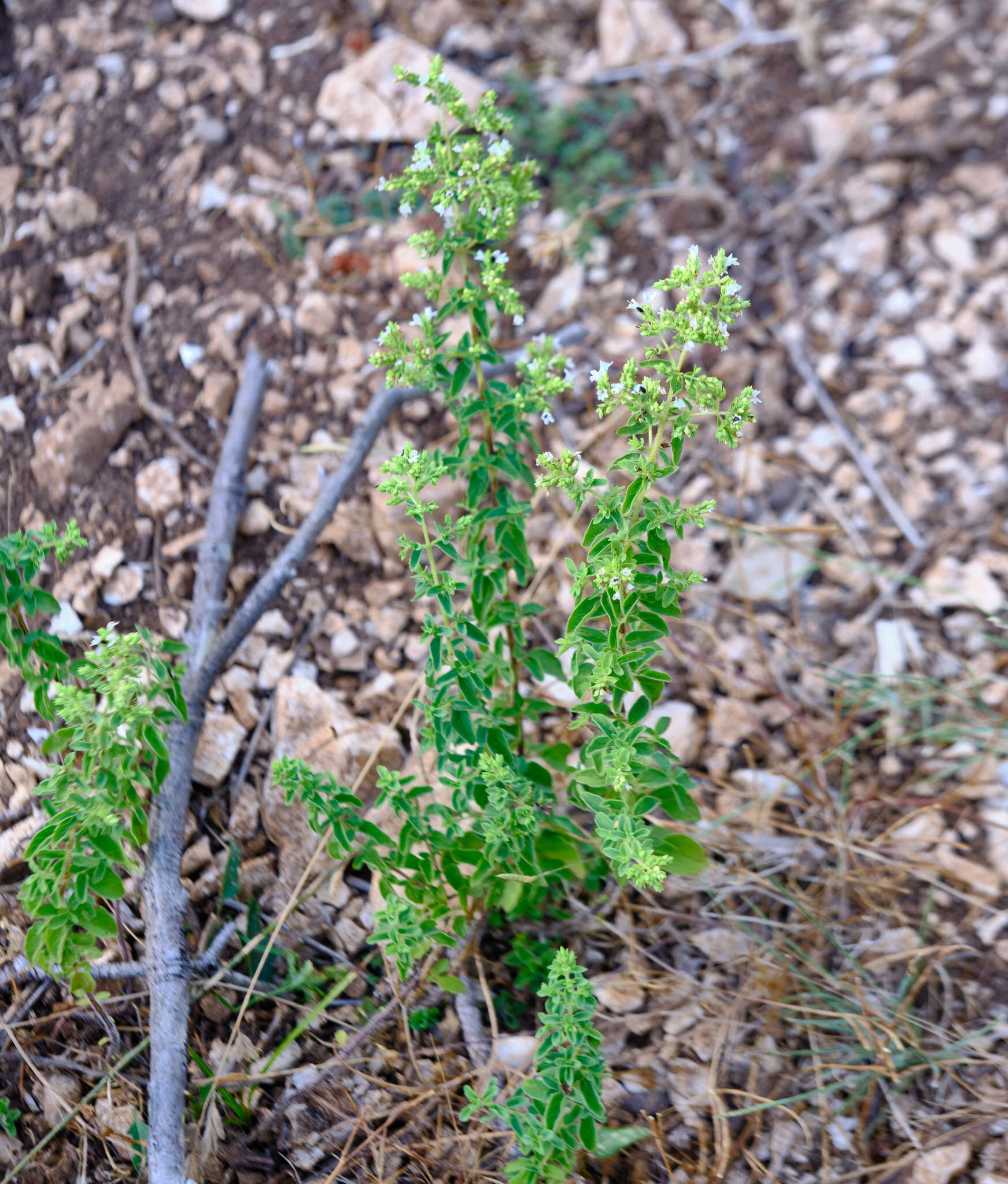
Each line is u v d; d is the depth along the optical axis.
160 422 0.83
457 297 0.60
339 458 0.84
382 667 0.79
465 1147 0.62
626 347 0.93
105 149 0.93
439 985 0.62
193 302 0.88
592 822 0.74
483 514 0.61
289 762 0.59
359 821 0.59
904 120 1.06
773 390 0.94
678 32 1.09
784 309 0.98
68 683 0.62
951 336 0.97
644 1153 0.63
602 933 0.72
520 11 1.08
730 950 0.71
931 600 0.86
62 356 0.85
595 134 1.02
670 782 0.59
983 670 0.83
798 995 0.68
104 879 0.55
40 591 0.58
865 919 0.73
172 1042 0.60
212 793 0.73
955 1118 0.65
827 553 0.89
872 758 0.80
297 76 0.98
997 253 1.00
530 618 0.82
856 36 1.12
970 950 0.71
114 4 0.99
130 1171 0.61
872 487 0.91
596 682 0.55
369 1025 0.64
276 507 0.82
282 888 0.70
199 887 0.69
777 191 1.03
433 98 0.58
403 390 0.79
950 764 0.79
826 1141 0.64
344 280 0.90
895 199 1.03
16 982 0.66
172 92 0.96
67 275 0.88
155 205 0.92
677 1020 0.68
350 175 0.95
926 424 0.93
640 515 0.54
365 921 0.70
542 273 0.96
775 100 1.08
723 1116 0.63
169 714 0.58
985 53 1.10
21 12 0.99
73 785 0.55
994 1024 0.68
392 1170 0.62
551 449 0.88
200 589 0.76
